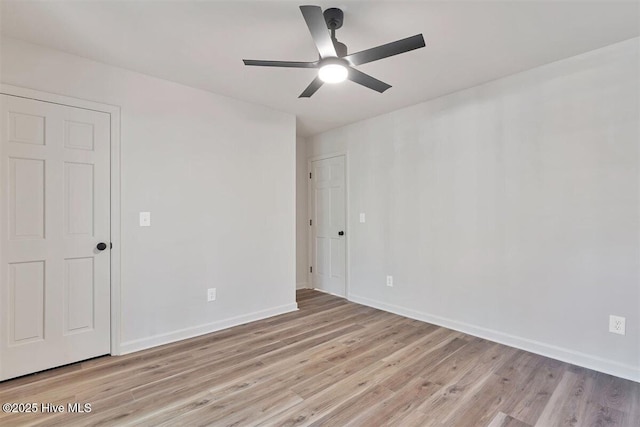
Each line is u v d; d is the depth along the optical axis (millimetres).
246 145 3350
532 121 2600
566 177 2436
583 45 2242
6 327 2139
